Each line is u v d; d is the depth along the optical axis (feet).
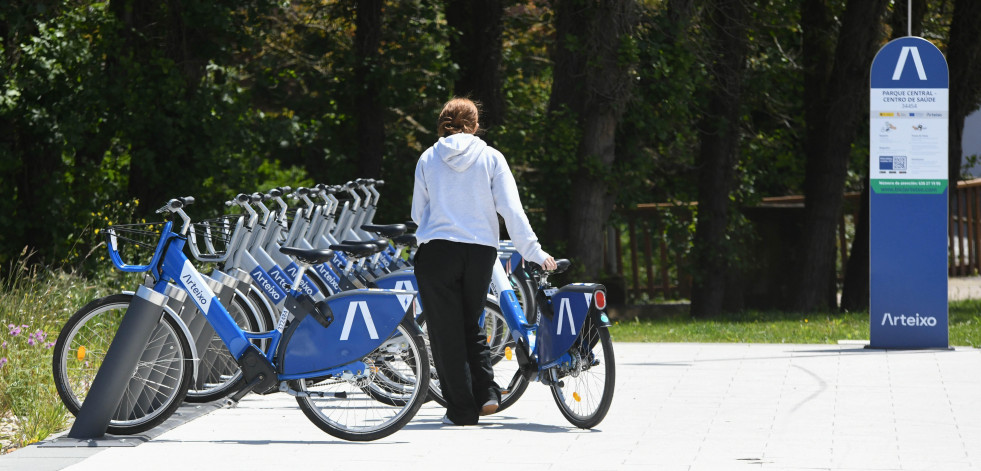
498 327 84.53
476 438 72.59
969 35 198.80
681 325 164.35
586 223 192.03
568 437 72.84
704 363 108.47
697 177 228.63
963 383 94.58
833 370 102.73
